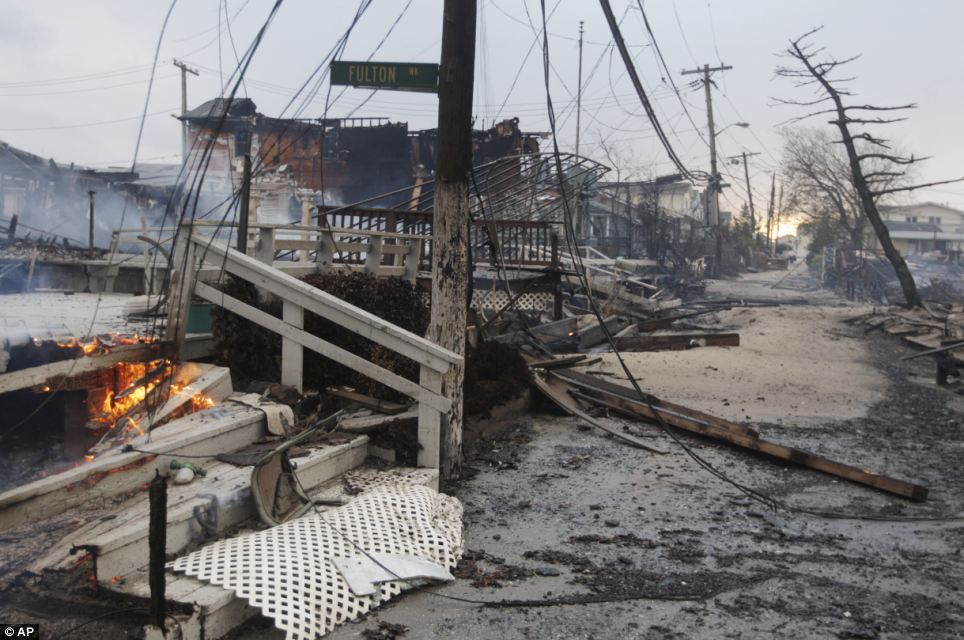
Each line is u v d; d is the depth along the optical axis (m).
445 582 5.06
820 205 62.84
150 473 5.32
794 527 6.56
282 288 7.39
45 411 7.77
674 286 39.03
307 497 5.64
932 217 101.88
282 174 36.84
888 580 5.40
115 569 4.23
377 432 6.98
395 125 44.19
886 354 18.38
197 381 6.92
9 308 10.54
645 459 8.64
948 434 10.36
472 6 7.36
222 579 4.21
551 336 17.75
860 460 8.97
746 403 12.16
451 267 7.57
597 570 5.47
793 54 27.91
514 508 6.84
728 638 4.45
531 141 42.78
